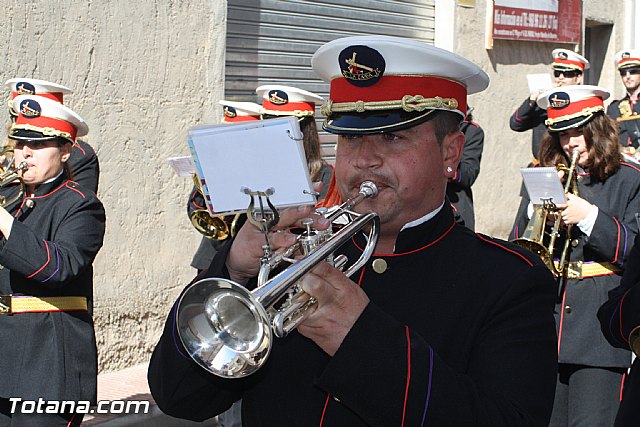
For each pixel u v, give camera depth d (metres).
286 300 2.37
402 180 2.58
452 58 2.58
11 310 4.68
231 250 2.55
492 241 2.75
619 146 5.33
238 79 8.49
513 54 11.66
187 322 2.31
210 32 7.82
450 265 2.69
